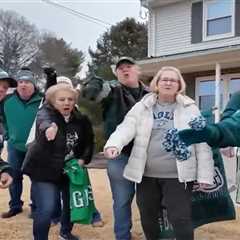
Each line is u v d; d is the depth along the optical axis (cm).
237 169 603
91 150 477
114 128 453
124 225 456
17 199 616
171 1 1827
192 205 439
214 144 187
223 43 1689
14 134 587
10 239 510
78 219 458
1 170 355
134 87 462
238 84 1614
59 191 456
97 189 827
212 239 507
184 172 374
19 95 585
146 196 398
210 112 407
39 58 6544
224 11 1700
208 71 1692
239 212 598
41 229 427
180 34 1825
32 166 424
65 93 435
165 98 389
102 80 453
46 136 412
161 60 1614
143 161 388
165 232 443
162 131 384
